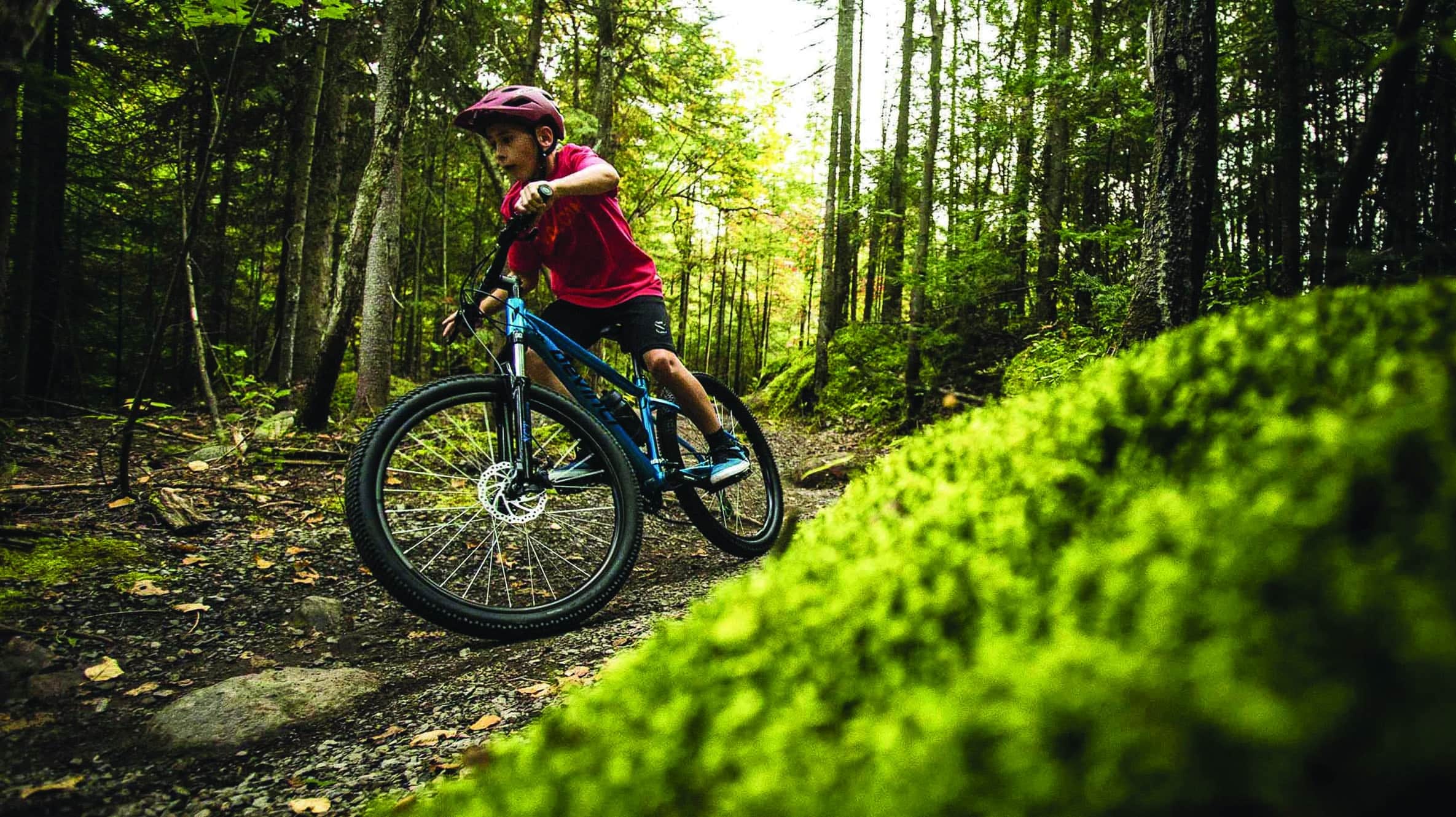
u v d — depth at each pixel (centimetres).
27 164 817
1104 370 131
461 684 207
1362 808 31
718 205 1214
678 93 1101
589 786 62
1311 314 98
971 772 41
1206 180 317
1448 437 45
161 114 979
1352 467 46
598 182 274
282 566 313
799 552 108
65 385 1090
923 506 106
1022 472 99
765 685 69
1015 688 42
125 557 301
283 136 1177
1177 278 321
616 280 303
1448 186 416
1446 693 29
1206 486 60
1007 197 1102
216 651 240
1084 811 36
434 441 268
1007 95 927
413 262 1627
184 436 601
